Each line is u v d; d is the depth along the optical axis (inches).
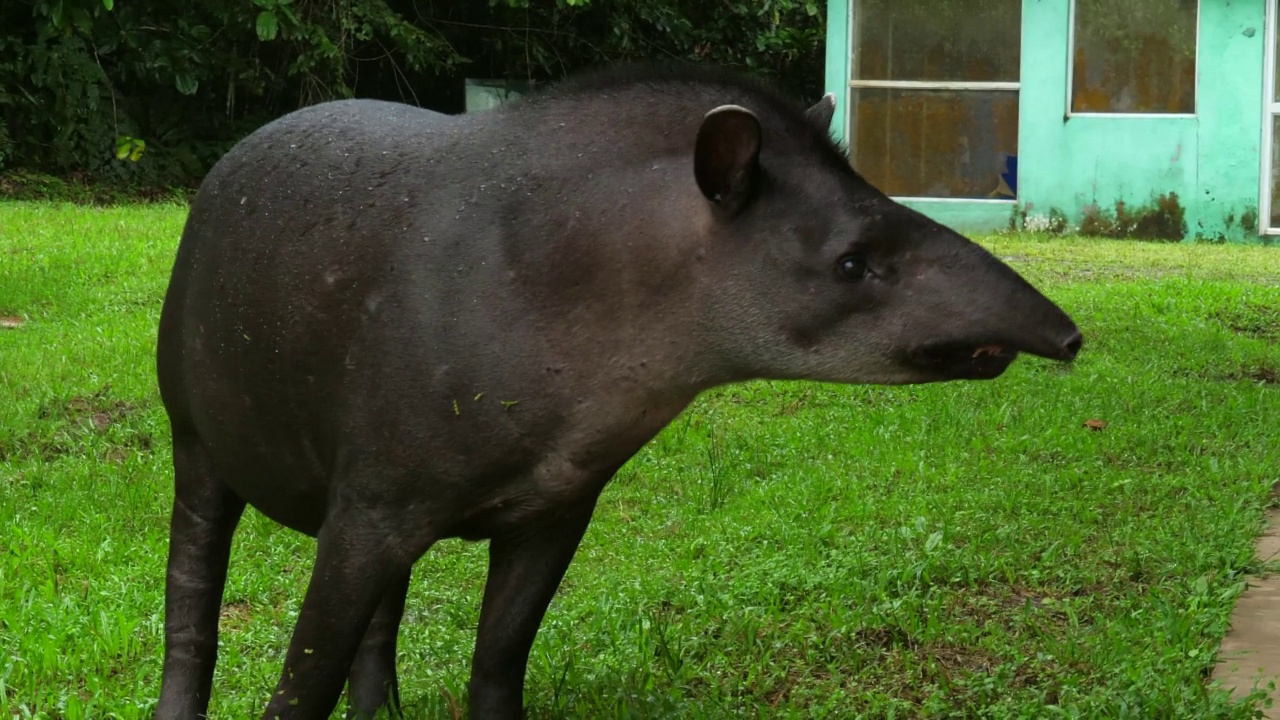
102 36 690.8
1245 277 537.6
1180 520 249.9
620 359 139.6
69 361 338.6
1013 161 708.7
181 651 167.6
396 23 734.5
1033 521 251.6
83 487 265.0
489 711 162.2
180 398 161.9
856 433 312.7
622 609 213.9
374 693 174.1
